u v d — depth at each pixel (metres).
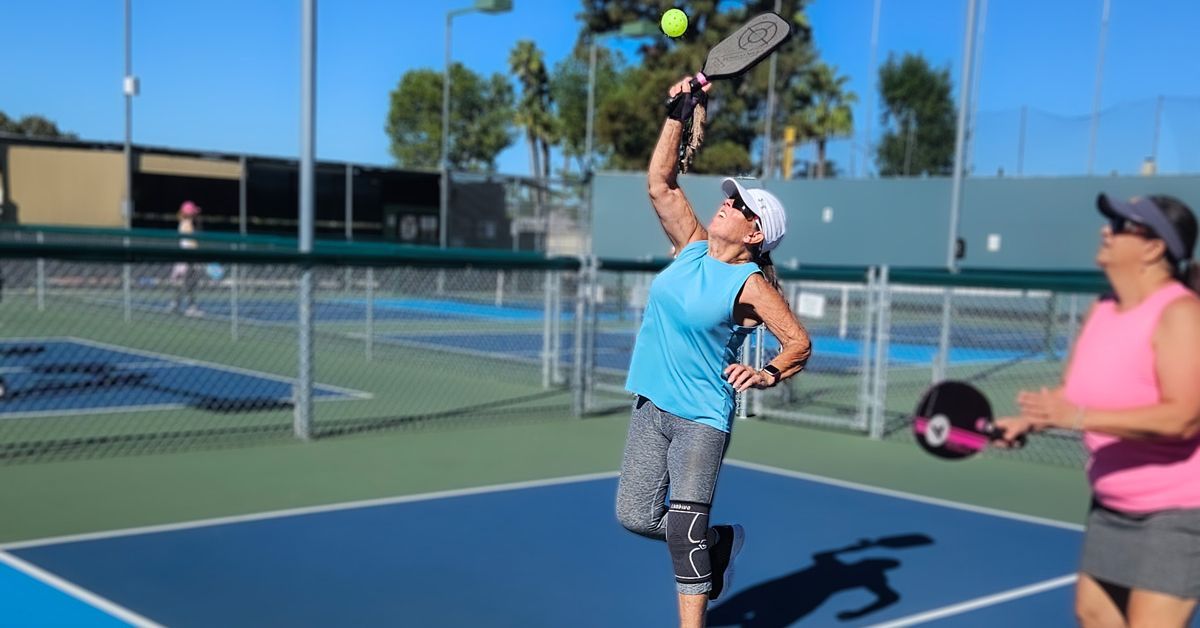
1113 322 3.59
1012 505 8.05
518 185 33.88
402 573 5.90
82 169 30.52
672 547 3.94
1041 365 18.30
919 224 31.47
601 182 33.38
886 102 40.91
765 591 5.82
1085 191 28.73
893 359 18.45
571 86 63.81
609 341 19.75
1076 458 10.20
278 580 5.71
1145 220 3.43
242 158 32.34
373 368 15.25
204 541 6.41
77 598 5.32
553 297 14.40
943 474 9.17
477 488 8.05
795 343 3.69
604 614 5.34
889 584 5.98
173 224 32.00
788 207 33.97
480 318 23.50
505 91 72.88
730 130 50.09
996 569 6.34
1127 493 3.54
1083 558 3.77
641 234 32.78
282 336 18.98
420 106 72.56
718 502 7.88
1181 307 3.36
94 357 15.48
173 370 14.41
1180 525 3.46
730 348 3.94
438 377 14.49
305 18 9.79
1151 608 3.52
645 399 4.05
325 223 33.75
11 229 16.98
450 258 10.43
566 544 6.56
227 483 7.99
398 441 9.92
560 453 9.58
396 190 34.53
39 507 7.12
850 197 32.66
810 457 9.79
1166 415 3.27
